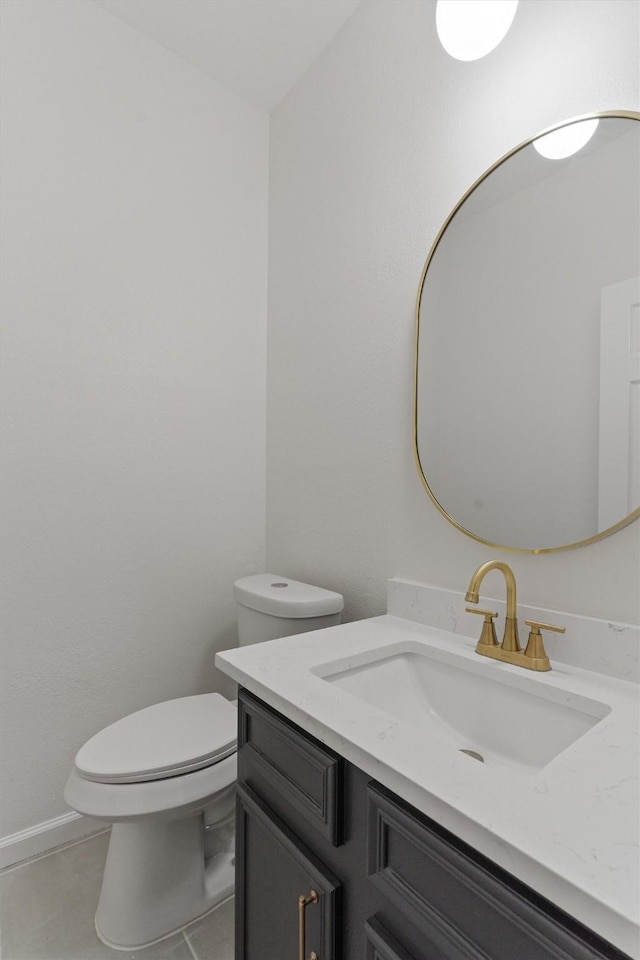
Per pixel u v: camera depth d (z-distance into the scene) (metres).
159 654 1.68
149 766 1.10
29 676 1.44
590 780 0.57
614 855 0.45
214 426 1.81
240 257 1.88
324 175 1.64
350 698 0.78
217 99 1.82
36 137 1.45
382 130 1.41
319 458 1.65
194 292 1.76
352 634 1.13
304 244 1.73
